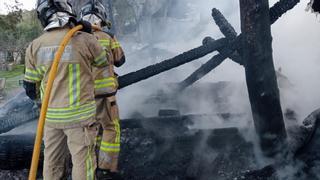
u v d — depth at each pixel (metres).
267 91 3.37
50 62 2.57
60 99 2.58
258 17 3.24
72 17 2.62
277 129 3.48
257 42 3.28
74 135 2.61
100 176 3.35
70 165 3.60
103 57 2.76
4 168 3.80
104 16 3.39
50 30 2.65
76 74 2.57
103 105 3.25
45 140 2.74
